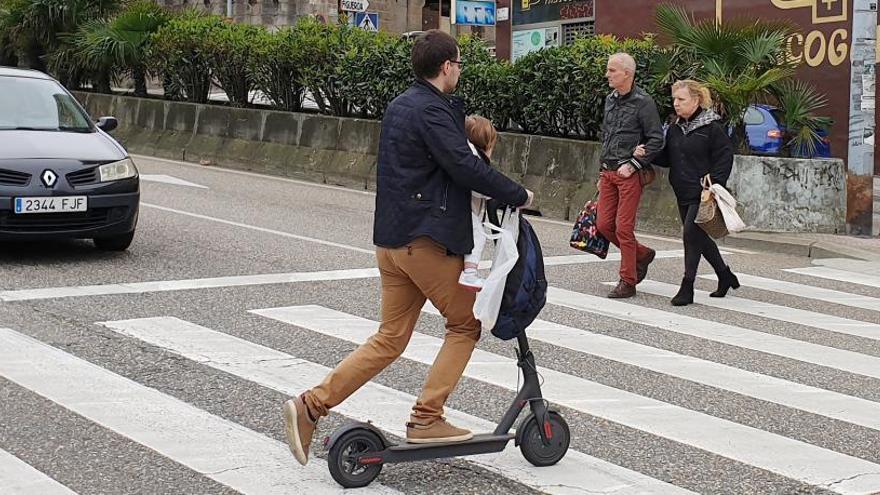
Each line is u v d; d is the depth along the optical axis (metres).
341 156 18.23
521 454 5.52
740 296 10.02
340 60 18.44
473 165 4.83
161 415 5.99
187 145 20.66
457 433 5.11
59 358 7.05
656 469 5.38
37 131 10.80
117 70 23.17
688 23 14.89
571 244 9.89
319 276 10.07
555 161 15.57
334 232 12.72
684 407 6.45
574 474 5.26
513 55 24.84
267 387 6.56
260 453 5.44
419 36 5.03
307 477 5.13
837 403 6.64
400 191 4.94
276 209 14.54
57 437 5.61
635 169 9.44
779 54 14.66
